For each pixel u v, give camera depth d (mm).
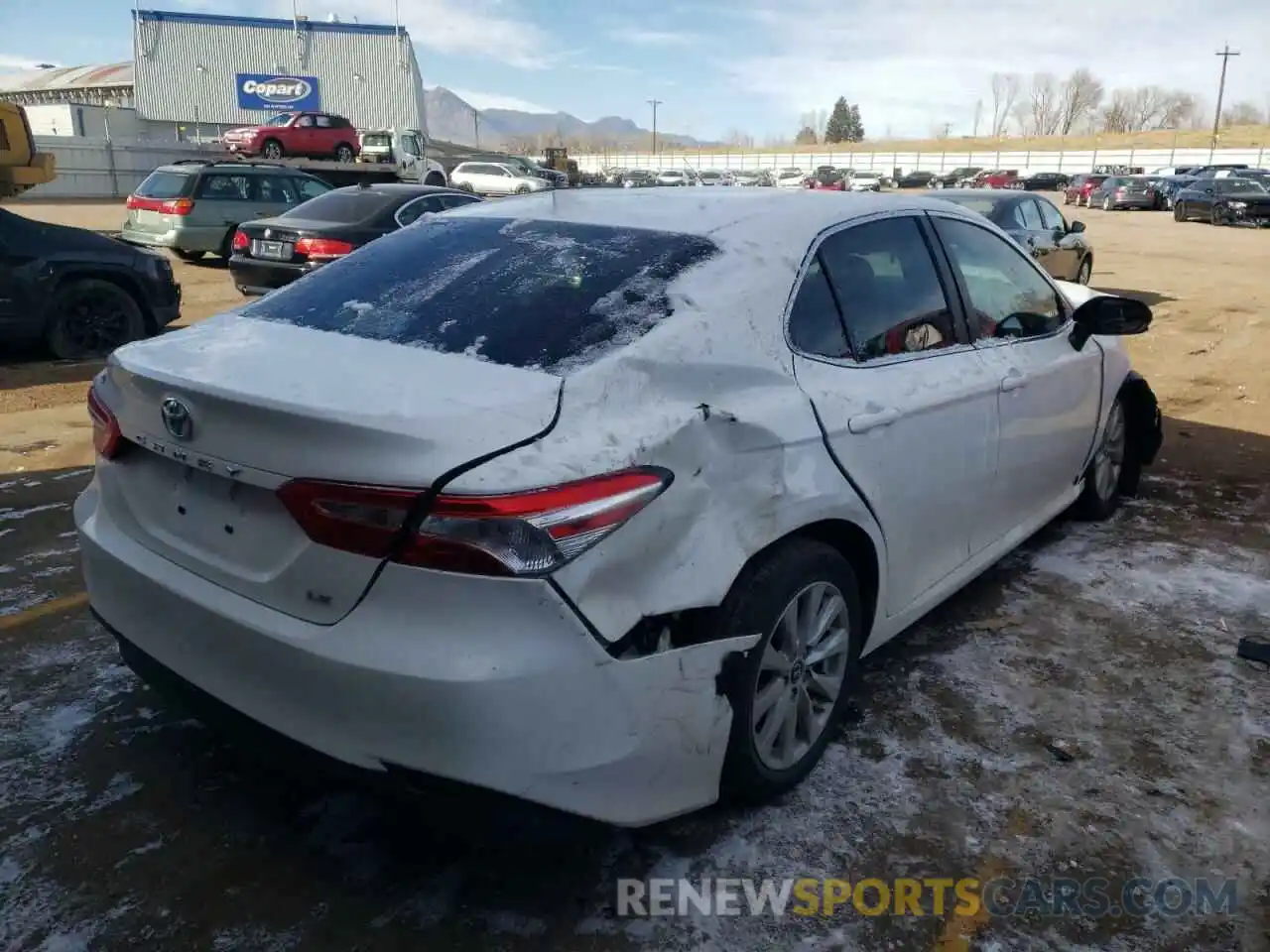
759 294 2824
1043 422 4102
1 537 4801
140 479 2701
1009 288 4109
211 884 2576
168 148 40469
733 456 2535
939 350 3494
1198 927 2486
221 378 2436
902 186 60031
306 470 2209
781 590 2654
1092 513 5148
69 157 38344
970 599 4273
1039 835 2799
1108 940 2445
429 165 31672
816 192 3475
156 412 2535
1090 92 130375
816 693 2996
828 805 2902
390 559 2143
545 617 2131
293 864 2652
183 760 3094
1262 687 3588
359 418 2154
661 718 2359
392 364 2500
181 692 2598
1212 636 3967
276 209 15938
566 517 2137
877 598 3164
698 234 2990
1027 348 4039
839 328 3064
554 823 2248
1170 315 12781
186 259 16766
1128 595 4320
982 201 12242
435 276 3023
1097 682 3605
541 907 2510
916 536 3305
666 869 2646
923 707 3422
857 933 2449
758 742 2736
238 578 2408
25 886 2555
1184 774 3080
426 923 2451
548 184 37469
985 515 3793
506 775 2152
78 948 2363
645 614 2289
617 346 2518
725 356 2646
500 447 2162
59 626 3930
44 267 8586
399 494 2107
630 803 2340
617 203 3373
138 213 15789
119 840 2730
